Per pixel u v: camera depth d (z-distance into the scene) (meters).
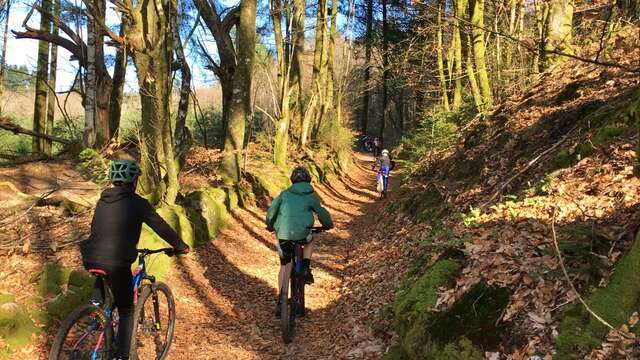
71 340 3.61
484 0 11.73
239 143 13.48
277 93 19.36
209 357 5.29
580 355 3.02
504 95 11.73
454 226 6.27
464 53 16.27
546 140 7.54
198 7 15.63
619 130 5.80
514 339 3.49
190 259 8.27
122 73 17.81
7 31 15.15
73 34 15.55
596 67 8.48
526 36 10.91
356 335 5.50
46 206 8.58
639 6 9.02
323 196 17.92
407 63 19.78
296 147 21.61
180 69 10.76
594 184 5.17
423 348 4.05
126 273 3.90
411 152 16.98
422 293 4.66
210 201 10.09
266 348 5.66
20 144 22.39
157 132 8.98
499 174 7.77
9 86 21.27
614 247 3.70
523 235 4.63
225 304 6.96
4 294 4.88
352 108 42.41
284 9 17.73
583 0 10.89
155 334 4.88
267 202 13.86
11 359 4.36
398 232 9.20
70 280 5.55
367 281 7.36
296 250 6.06
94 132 14.26
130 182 3.99
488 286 4.08
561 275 3.69
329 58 25.61
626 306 3.07
